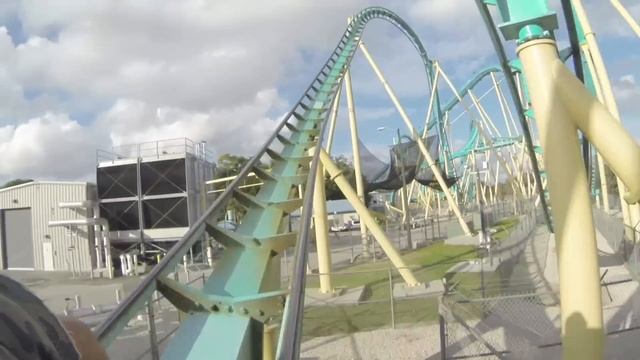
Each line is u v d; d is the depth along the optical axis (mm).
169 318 12188
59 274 35000
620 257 16922
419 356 10844
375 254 29125
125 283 27484
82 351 1469
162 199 39094
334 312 14852
